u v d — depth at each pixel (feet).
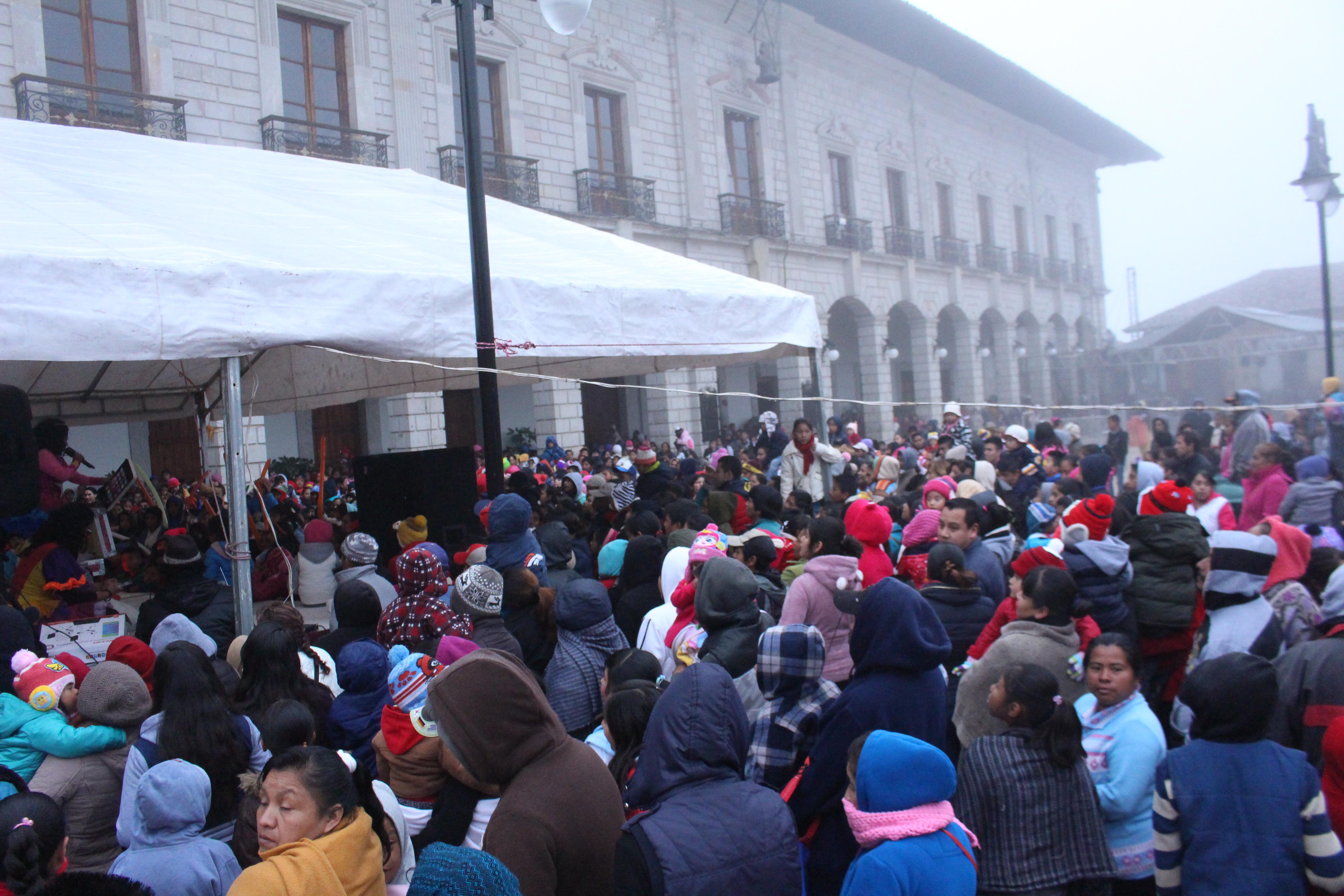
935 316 104.63
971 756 8.87
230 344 15.28
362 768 7.69
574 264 22.41
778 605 15.01
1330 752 8.89
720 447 70.90
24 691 9.99
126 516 32.01
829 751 9.32
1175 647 14.51
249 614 15.49
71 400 27.78
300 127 53.93
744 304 22.77
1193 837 8.02
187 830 8.08
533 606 14.33
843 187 94.43
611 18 71.77
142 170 23.61
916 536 16.65
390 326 17.19
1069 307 134.21
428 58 59.98
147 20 47.88
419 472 21.74
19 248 13.80
